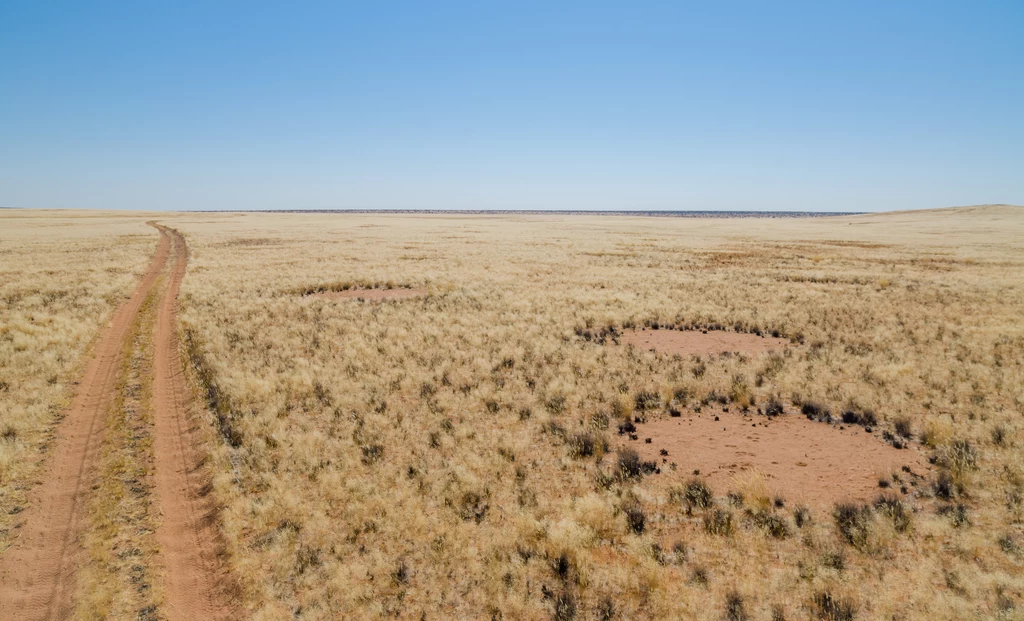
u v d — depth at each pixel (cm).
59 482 851
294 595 612
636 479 861
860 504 773
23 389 1213
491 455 955
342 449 971
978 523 718
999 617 543
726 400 1240
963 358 1519
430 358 1567
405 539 713
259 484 847
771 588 606
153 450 973
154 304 2353
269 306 2334
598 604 587
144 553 688
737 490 816
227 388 1248
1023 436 984
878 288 2891
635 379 1394
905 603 574
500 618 575
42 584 625
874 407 1161
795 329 1953
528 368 1486
